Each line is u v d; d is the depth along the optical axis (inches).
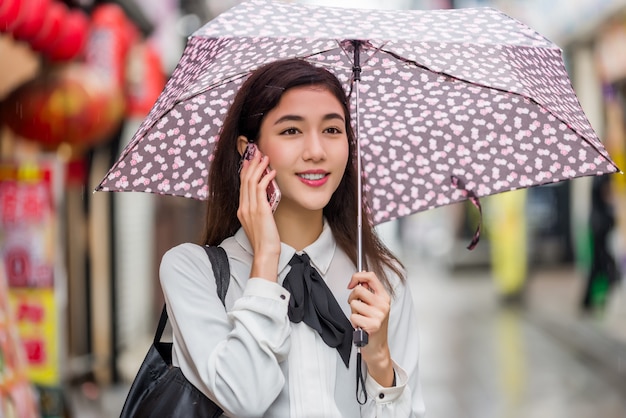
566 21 640.4
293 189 112.1
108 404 370.3
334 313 114.4
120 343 447.5
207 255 114.3
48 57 265.3
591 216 577.9
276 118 111.7
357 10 110.7
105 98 287.0
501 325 649.0
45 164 254.8
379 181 136.6
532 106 128.2
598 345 509.0
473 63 116.9
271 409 109.2
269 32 100.7
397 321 121.3
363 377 115.1
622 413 373.7
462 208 1068.5
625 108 539.2
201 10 590.6
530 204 1010.1
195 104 126.2
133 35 338.3
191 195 129.7
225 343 106.5
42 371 252.5
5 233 253.4
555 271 972.6
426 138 133.7
